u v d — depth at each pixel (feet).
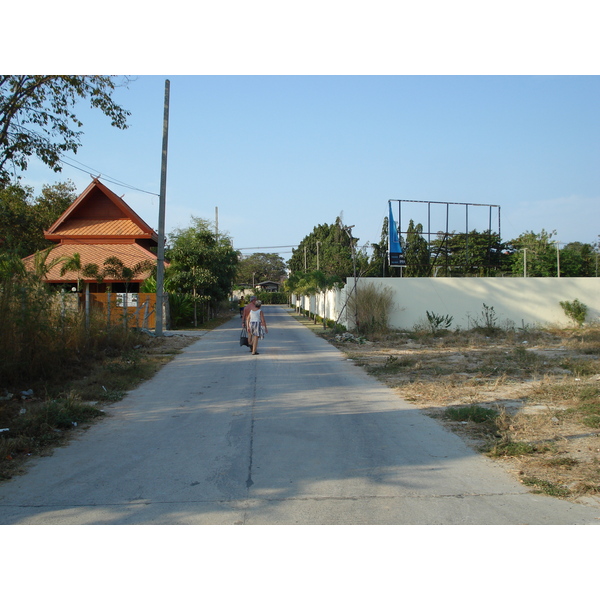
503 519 13.29
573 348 51.26
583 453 18.34
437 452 18.88
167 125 62.54
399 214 81.20
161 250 62.80
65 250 97.60
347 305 69.10
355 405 26.81
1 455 18.12
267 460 18.03
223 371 38.11
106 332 44.98
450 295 69.67
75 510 14.01
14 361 28.86
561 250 126.52
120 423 23.50
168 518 13.47
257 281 335.06
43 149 44.80
